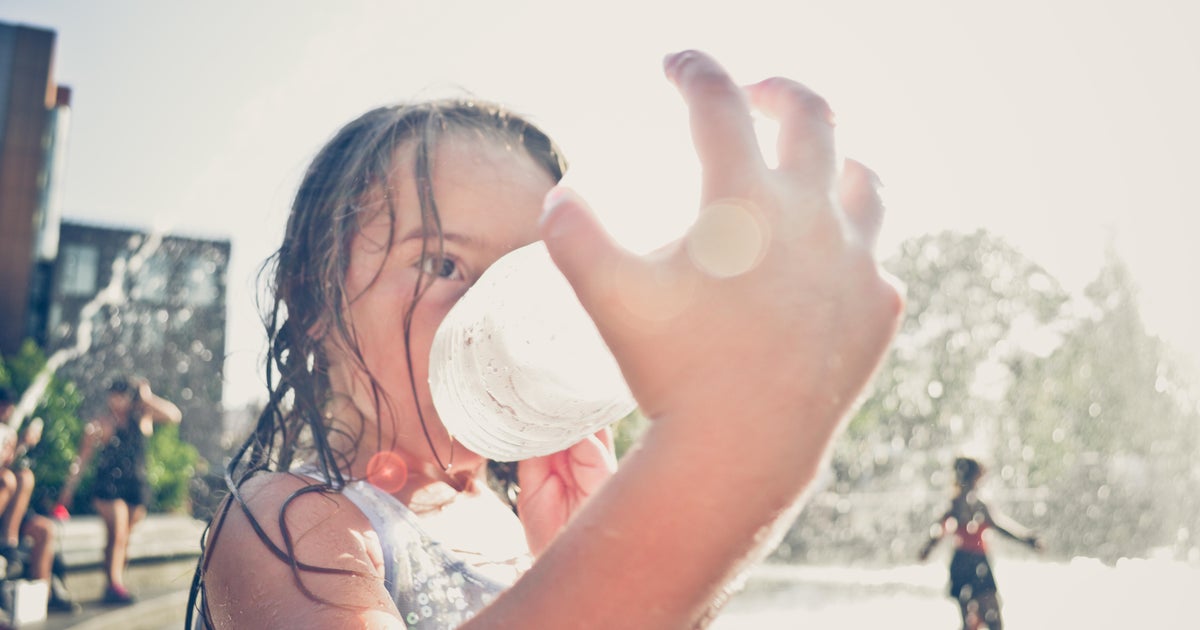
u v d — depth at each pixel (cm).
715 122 53
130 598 993
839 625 1035
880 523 2091
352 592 77
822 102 57
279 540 80
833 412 51
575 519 53
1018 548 2208
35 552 910
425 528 102
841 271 52
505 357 85
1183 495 2386
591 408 89
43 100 2888
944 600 1245
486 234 107
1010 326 2611
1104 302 2609
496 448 96
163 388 2439
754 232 51
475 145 110
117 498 1003
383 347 104
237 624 78
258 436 116
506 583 106
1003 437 2516
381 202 107
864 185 57
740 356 50
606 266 52
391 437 105
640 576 50
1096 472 2431
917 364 2538
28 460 1439
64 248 2922
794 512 51
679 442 50
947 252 2647
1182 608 1282
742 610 1154
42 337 2841
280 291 117
